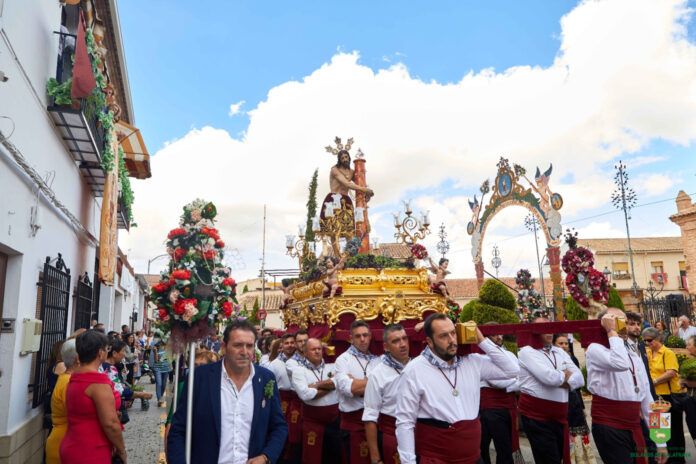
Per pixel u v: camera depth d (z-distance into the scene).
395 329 4.30
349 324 6.06
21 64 5.80
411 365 3.64
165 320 4.29
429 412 3.54
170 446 3.24
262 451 3.30
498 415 5.65
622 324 4.75
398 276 6.45
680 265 38.50
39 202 6.70
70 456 3.75
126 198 12.67
